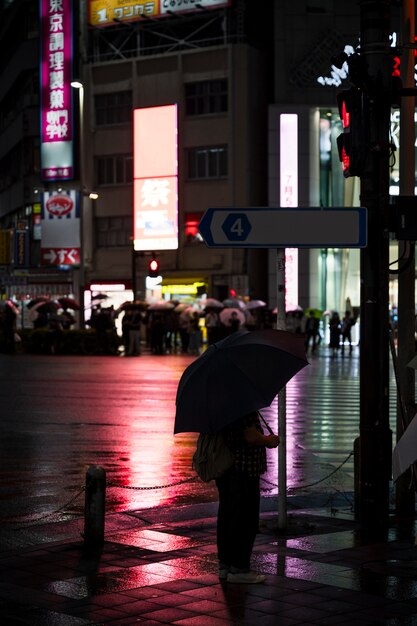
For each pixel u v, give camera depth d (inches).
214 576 335.3
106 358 1851.6
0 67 3676.2
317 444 709.3
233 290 2377.0
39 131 3112.7
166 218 2691.9
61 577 333.1
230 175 2657.5
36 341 2043.6
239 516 326.3
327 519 432.5
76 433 754.2
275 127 2640.3
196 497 508.4
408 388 446.9
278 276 399.9
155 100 2746.1
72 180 2891.2
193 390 319.3
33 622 283.3
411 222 417.4
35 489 527.8
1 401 997.2
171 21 2763.3
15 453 652.7
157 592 315.6
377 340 412.5
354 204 2741.1
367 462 409.7
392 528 412.8
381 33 414.3
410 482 442.6
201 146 2691.9
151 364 1647.4
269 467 610.9
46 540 406.6
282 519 402.3
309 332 2172.7
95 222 2851.9
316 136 2669.8
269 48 2780.5
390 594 313.1
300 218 389.1
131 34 2819.9
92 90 2839.6
